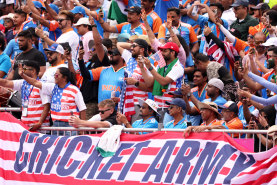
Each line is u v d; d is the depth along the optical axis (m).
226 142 24.78
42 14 46.00
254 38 34.19
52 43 35.72
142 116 30.14
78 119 28.12
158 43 34.66
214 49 36.12
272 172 23.48
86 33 39.91
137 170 26.08
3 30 46.53
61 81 30.19
